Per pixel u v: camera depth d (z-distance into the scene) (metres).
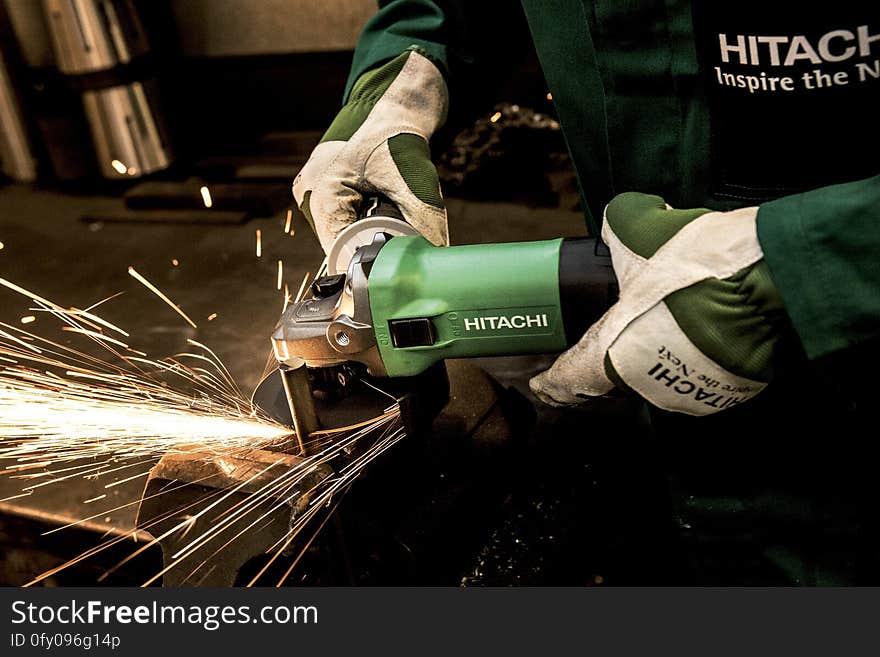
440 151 1.53
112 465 1.73
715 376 0.95
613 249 0.99
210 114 3.39
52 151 3.30
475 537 1.30
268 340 2.12
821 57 0.96
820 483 1.16
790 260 0.90
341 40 3.12
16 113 3.44
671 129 1.12
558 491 1.38
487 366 1.85
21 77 3.42
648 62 1.09
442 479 1.29
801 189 1.05
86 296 2.50
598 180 1.29
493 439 1.36
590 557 1.35
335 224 1.33
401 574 1.22
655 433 1.25
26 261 2.79
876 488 1.14
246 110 3.33
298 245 2.62
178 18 3.26
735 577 1.26
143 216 2.96
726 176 1.10
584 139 1.26
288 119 3.30
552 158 2.69
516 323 1.03
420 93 1.37
